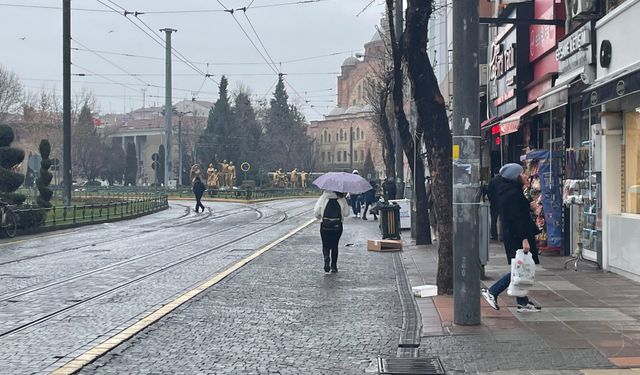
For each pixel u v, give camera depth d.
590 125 14.60
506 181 10.16
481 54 25.75
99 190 71.06
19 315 10.27
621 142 13.55
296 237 24.55
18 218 26.09
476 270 9.15
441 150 11.61
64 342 8.55
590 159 14.67
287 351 8.24
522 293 9.88
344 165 115.75
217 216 38.66
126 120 135.25
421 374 7.09
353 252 19.70
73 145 83.12
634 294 11.20
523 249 9.88
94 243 22.53
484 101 26.86
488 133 25.66
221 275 14.55
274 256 18.47
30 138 79.50
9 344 8.45
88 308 10.84
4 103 66.25
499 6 21.50
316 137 120.56
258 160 93.75
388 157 33.06
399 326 9.66
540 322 9.24
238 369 7.43
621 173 13.57
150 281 13.77
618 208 13.67
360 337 9.00
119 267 16.02
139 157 117.88
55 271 15.34
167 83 62.44
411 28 11.48
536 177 17.45
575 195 15.27
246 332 9.28
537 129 19.77
